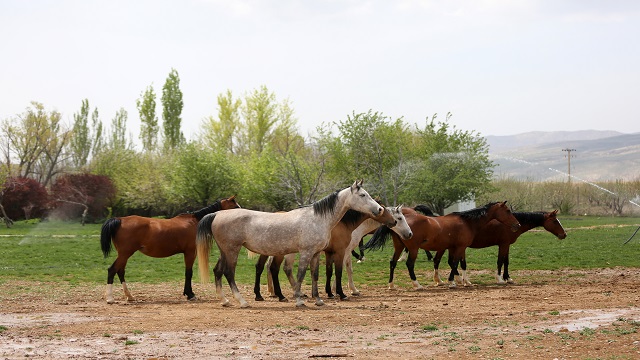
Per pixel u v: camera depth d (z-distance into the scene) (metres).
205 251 15.98
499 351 9.95
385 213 16.52
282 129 72.62
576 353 9.69
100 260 29.00
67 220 65.69
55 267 26.14
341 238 17.27
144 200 64.44
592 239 37.69
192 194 59.06
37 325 12.93
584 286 19.56
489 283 21.16
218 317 13.90
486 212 20.30
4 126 73.19
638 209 66.25
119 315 14.30
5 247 35.69
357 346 10.59
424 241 19.66
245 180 56.78
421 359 9.56
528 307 14.99
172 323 13.10
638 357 9.30
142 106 84.69
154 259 29.45
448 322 13.01
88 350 10.45
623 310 14.02
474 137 46.66
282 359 9.66
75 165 84.69
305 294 18.20
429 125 47.91
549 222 21.58
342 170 48.16
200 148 63.53
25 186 64.81
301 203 42.66
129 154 73.38
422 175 44.56
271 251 15.73
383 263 26.70
